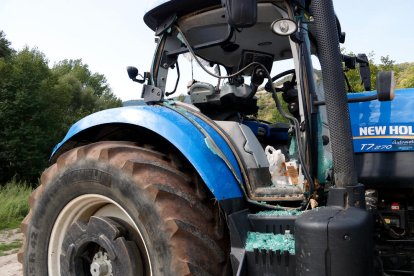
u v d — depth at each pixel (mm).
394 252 3199
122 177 2691
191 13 3213
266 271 2387
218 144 2678
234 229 2484
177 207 2539
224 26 3305
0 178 21859
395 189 3408
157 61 3350
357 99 2432
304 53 2799
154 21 3367
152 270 2541
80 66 48688
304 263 2158
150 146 3023
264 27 3311
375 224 3352
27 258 3234
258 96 4395
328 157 2928
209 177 2520
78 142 3479
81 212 3074
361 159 3350
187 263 2404
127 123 2867
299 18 2789
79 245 2869
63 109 27000
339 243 2078
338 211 2229
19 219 9875
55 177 3094
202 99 3420
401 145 3234
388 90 2348
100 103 41344
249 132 2980
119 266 2670
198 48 3291
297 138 2691
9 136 21875
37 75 23609
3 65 22891
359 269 2082
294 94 3365
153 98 3254
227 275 2557
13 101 22172
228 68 3979
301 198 2562
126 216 2857
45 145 22969
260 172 2809
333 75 2359
